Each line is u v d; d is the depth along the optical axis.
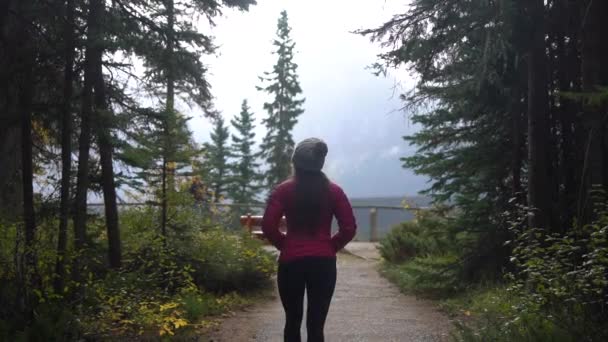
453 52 8.47
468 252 10.66
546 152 8.31
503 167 10.41
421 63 8.70
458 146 10.98
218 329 7.89
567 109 8.64
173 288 9.60
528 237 6.88
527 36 8.11
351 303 10.41
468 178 10.81
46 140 8.34
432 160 10.91
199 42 8.59
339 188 5.10
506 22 7.64
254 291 11.08
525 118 9.71
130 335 7.05
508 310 7.03
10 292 6.43
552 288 5.73
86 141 7.66
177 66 8.62
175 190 10.80
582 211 6.89
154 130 8.73
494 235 10.23
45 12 7.20
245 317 8.84
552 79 8.81
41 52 7.13
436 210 11.46
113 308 7.46
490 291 9.17
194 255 10.56
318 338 4.89
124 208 11.15
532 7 7.95
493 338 6.10
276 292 11.31
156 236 10.23
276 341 7.21
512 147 10.24
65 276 7.20
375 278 13.98
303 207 4.96
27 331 6.01
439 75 9.04
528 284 6.57
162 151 10.15
